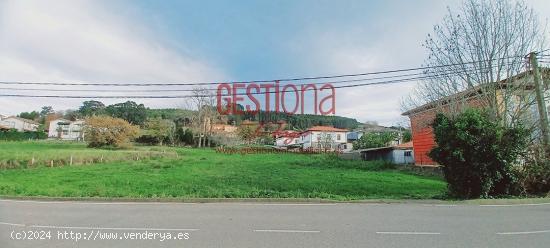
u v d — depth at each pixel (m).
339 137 65.44
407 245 6.18
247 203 12.38
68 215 9.78
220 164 30.42
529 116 15.65
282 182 18.39
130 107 80.25
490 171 13.02
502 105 15.75
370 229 7.54
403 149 39.72
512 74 15.74
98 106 91.12
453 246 6.11
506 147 12.98
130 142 51.88
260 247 6.07
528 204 11.56
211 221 8.62
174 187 16.33
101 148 46.28
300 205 11.76
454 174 13.45
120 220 8.88
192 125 62.28
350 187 16.89
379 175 24.16
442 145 13.69
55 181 18.95
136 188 16.11
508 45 15.77
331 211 10.26
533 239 6.61
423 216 9.23
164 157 37.12
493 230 7.41
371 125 80.75
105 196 13.88
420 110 21.83
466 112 13.63
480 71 16.05
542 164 13.62
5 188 16.09
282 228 7.70
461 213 9.74
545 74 15.37
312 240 6.56
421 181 20.98
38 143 53.62
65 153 31.06
